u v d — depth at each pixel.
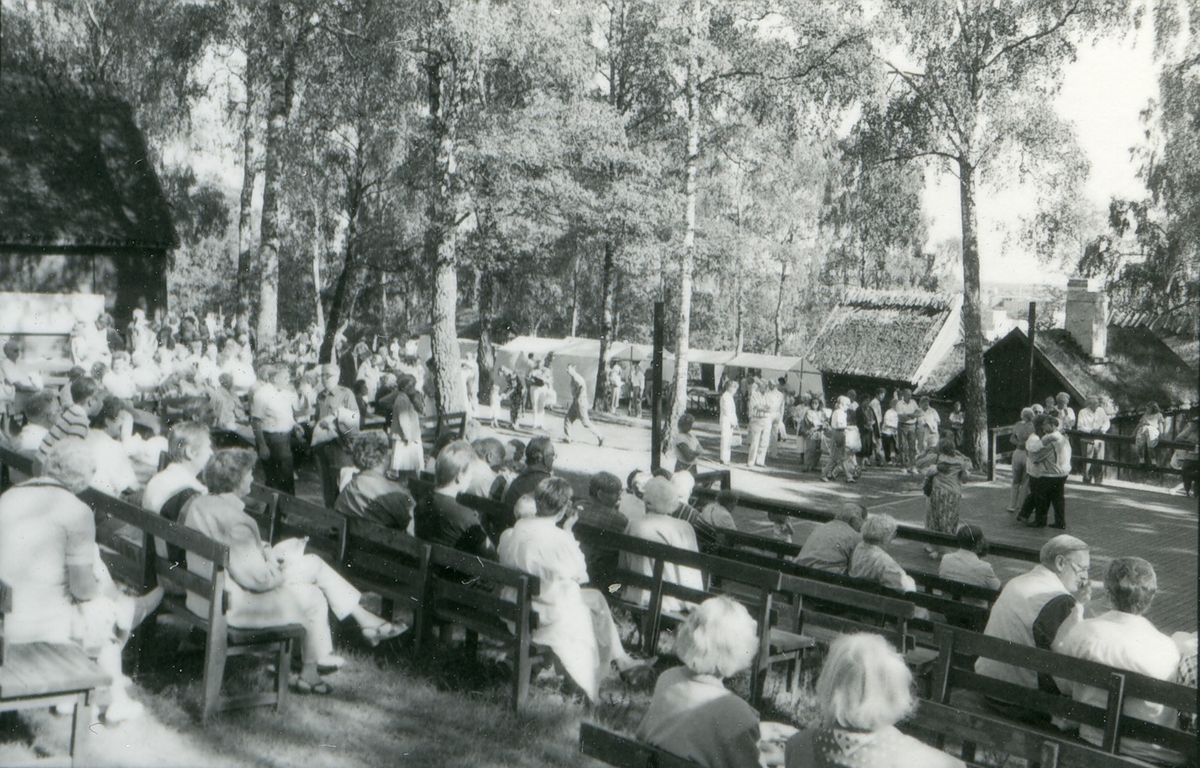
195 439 6.80
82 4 31.45
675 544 7.87
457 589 6.89
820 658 8.12
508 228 27.66
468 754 5.69
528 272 35.56
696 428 33.75
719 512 10.02
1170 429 38.34
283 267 38.88
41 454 7.60
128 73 31.89
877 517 8.03
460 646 7.48
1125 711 5.39
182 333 23.39
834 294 55.03
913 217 29.78
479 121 25.08
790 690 7.55
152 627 6.75
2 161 29.42
